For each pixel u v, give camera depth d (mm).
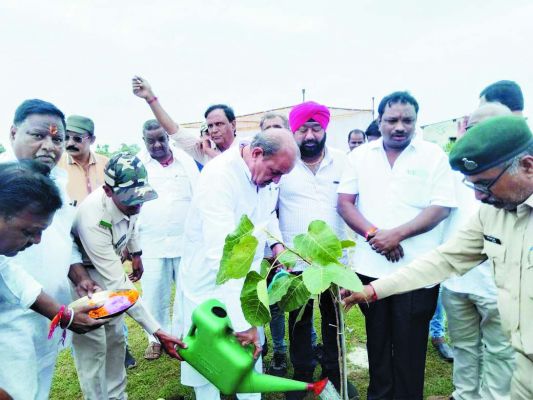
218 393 2469
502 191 1560
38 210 1462
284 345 3432
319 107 2887
